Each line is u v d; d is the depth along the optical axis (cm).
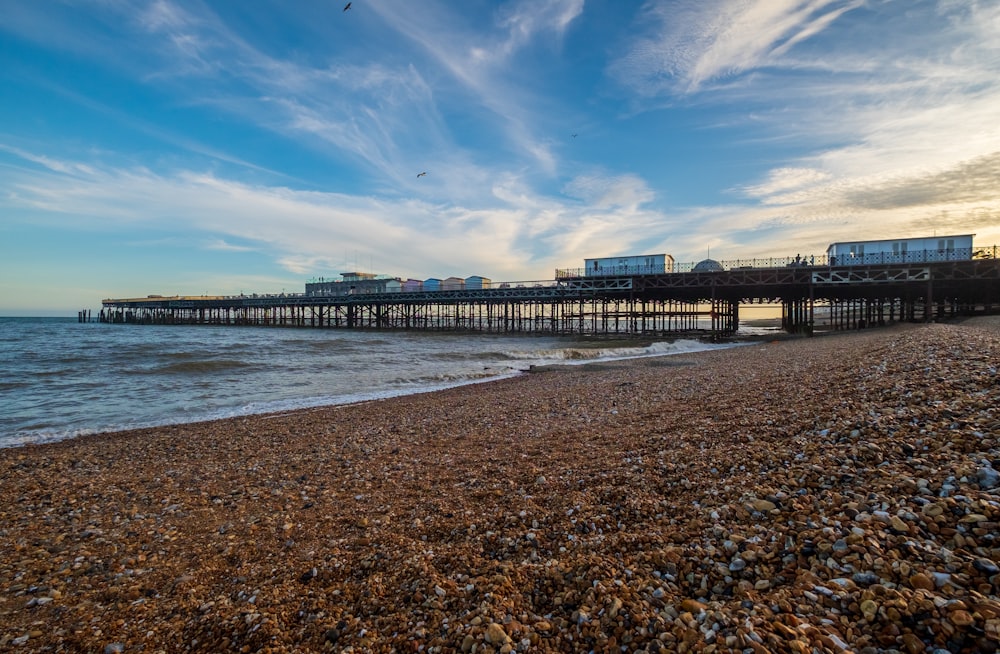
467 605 368
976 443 462
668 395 1209
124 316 10706
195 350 3272
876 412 622
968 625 258
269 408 1519
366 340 4659
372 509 620
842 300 5406
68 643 372
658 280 4506
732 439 675
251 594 427
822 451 545
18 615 416
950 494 383
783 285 4241
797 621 289
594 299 5516
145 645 365
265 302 7869
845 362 1189
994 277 3494
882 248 3975
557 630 327
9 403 1592
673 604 329
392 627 354
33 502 705
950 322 3462
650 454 686
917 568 310
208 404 1587
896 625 272
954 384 651
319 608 392
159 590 451
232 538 561
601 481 602
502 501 590
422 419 1217
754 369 1526
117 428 1257
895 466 461
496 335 5725
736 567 360
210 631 375
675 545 407
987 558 304
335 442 1017
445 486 680
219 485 764
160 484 779
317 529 570
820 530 376
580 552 428
